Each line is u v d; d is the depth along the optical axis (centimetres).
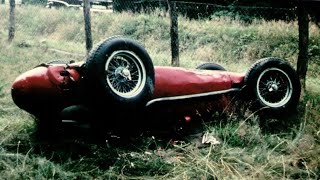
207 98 512
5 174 350
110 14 1852
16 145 433
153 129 486
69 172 365
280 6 1678
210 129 490
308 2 683
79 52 1209
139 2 1950
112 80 415
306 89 696
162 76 480
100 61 396
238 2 1736
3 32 1612
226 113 534
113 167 382
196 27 1558
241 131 489
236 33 1458
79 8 2227
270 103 539
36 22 1889
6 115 542
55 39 1722
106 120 434
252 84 529
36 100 421
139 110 443
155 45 1502
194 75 509
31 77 418
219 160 412
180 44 1478
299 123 542
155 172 386
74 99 420
